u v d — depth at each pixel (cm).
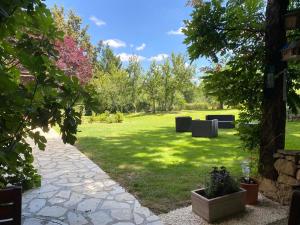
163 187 433
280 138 384
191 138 935
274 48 376
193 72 2267
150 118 1866
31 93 132
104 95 2144
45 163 608
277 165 371
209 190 326
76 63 1730
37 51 159
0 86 113
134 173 516
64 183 461
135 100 2327
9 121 132
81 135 1046
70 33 2441
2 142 134
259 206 352
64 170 546
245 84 431
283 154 366
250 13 422
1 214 199
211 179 333
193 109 2569
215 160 609
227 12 408
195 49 429
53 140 938
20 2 116
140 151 723
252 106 434
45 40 165
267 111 388
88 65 1872
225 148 744
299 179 343
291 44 320
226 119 1295
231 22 414
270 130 385
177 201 377
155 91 2291
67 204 372
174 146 791
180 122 1110
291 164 354
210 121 939
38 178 434
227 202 321
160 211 346
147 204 368
